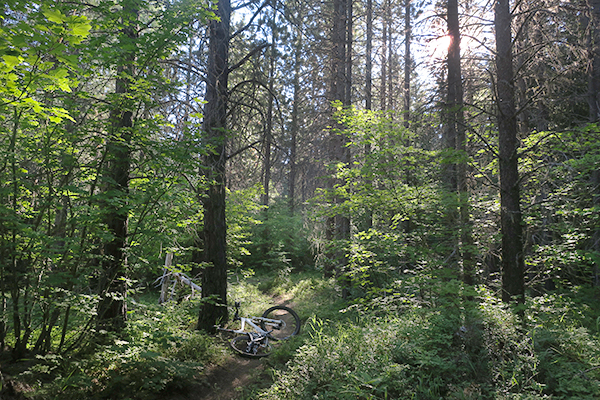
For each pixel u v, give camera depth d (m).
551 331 5.49
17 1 3.65
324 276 14.53
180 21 5.39
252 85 9.38
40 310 4.64
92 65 5.24
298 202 21.19
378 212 9.61
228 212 11.26
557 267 7.39
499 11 7.34
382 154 7.99
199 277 11.43
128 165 6.18
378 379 4.36
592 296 7.54
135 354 5.04
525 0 8.06
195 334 6.85
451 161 7.38
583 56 7.28
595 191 8.41
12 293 4.36
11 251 4.41
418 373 4.80
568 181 8.12
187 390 5.12
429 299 7.35
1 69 3.65
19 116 4.34
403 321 6.58
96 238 5.41
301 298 11.95
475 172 8.69
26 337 4.61
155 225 6.12
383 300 7.71
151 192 5.70
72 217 5.00
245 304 10.54
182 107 8.04
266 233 19.88
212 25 8.26
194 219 7.82
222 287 8.21
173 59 6.94
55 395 3.97
